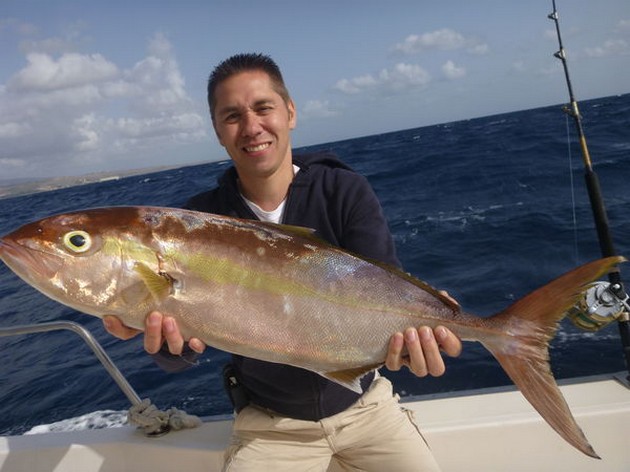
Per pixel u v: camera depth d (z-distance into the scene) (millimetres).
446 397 1232
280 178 1011
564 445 1090
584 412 1091
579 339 2180
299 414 989
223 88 944
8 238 781
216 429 1204
